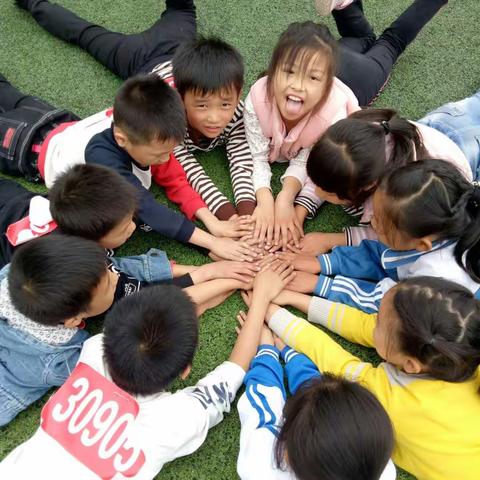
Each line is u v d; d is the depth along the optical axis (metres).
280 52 1.17
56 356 1.01
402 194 0.97
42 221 1.09
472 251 1.06
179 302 0.88
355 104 1.32
